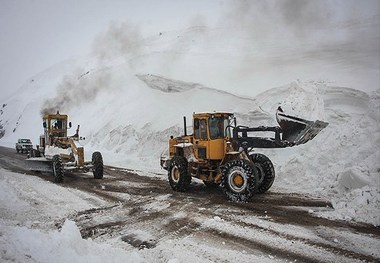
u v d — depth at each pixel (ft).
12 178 36.55
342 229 18.37
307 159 31.42
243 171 24.49
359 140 29.30
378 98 31.17
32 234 13.82
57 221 20.42
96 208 23.63
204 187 31.55
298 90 33.68
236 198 24.82
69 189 30.40
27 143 80.18
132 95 80.18
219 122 28.48
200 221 20.26
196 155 29.12
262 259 14.74
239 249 15.89
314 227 18.78
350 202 21.53
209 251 15.66
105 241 17.08
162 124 60.80
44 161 38.70
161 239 17.35
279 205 23.71
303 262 14.40
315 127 28.12
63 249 12.77
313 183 28.89
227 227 19.03
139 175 39.29
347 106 42.24
